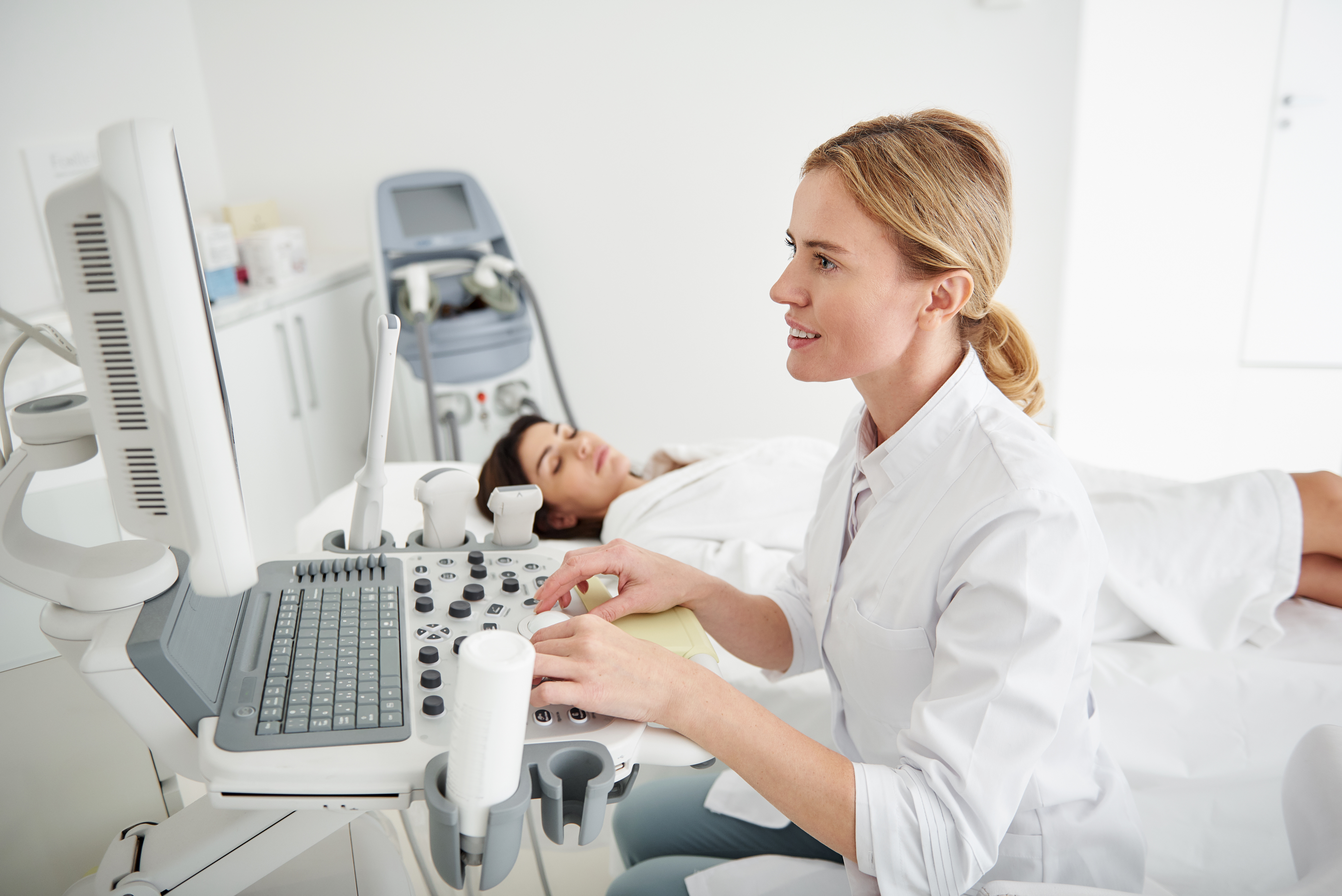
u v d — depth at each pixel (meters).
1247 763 1.26
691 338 3.09
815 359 0.87
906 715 0.91
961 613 0.79
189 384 0.70
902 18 2.72
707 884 1.03
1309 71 3.75
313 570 1.00
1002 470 0.81
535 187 2.96
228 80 2.91
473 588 0.96
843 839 0.77
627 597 0.99
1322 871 0.72
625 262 3.02
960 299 0.83
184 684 0.73
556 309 3.09
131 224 0.66
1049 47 2.70
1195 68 3.87
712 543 1.82
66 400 0.83
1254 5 3.74
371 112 2.92
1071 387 3.95
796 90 2.82
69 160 2.33
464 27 2.83
